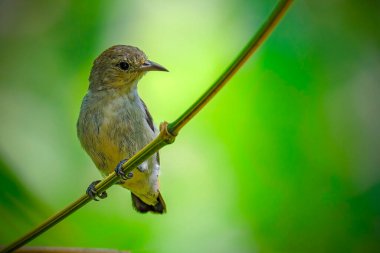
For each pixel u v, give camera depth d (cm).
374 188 1081
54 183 1070
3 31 1243
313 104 1108
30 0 1330
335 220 1053
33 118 1126
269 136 1082
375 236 1050
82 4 1243
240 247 1050
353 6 1238
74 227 1054
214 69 1204
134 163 665
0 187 1004
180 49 1218
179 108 1180
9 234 988
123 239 1064
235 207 1068
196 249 1055
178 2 1236
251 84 1098
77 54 1212
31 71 1198
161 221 1080
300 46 1173
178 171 1103
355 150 1105
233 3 1227
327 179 1071
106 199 1088
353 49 1218
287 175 1064
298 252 1048
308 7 1220
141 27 1231
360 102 1171
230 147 1084
